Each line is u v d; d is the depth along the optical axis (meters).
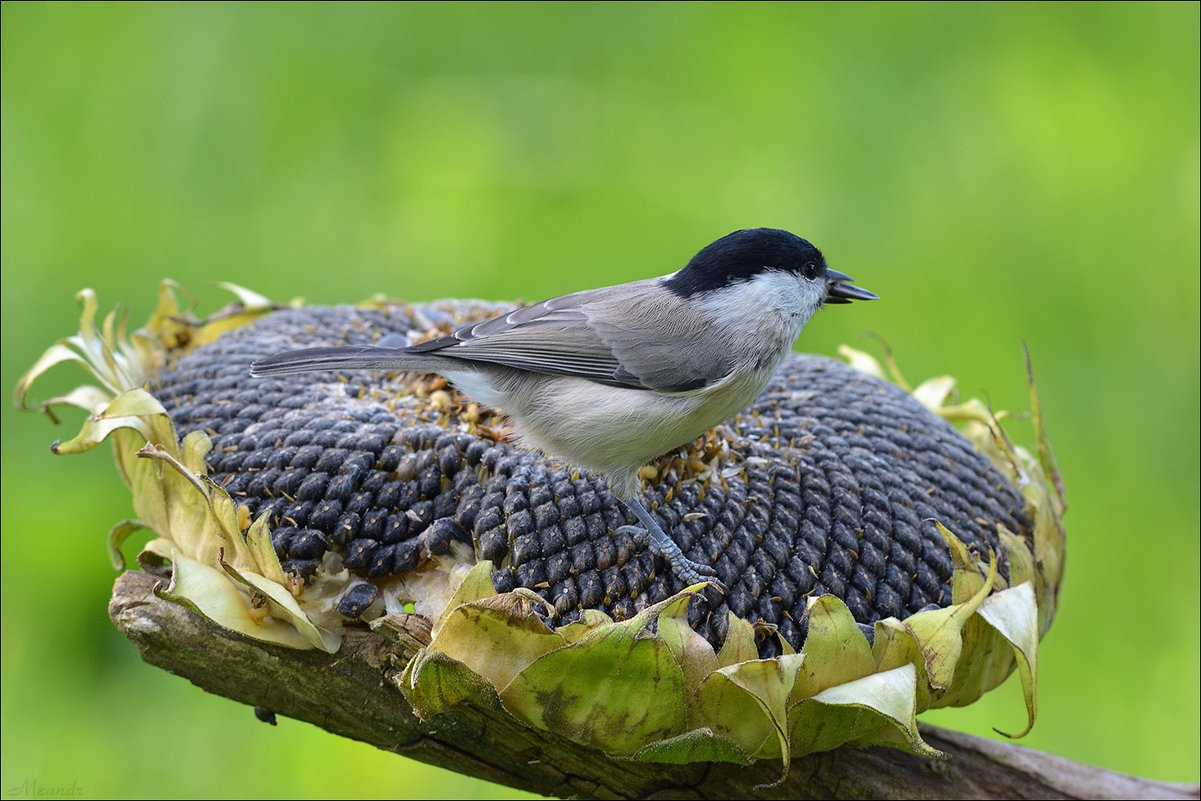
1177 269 10.95
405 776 9.69
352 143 11.24
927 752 5.39
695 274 7.62
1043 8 11.64
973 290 10.95
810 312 7.82
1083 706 10.17
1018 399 10.76
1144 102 11.37
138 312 10.33
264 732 9.57
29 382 6.79
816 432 6.83
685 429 6.69
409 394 7.16
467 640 5.32
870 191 11.28
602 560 5.82
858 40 11.73
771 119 11.66
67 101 10.57
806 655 5.50
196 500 5.95
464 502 5.97
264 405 6.59
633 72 11.95
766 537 6.07
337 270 10.84
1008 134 11.33
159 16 10.87
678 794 6.33
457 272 11.05
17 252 10.12
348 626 5.93
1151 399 10.70
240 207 10.73
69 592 9.59
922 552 6.18
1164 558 10.40
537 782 6.36
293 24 11.21
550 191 11.51
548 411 6.88
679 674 5.32
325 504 5.91
